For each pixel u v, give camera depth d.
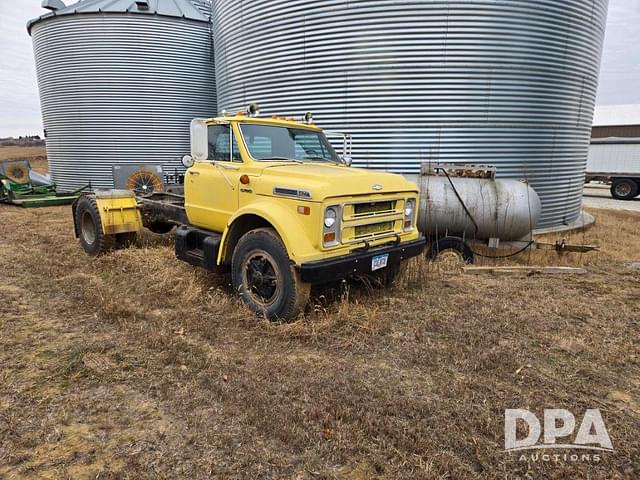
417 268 5.71
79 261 6.43
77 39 14.73
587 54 9.27
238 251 4.56
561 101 9.00
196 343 3.80
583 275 6.25
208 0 17.72
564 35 8.67
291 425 2.67
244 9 9.83
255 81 9.91
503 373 3.36
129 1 15.70
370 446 2.51
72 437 2.58
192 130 5.08
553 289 5.49
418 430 2.65
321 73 8.87
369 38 8.38
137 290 5.08
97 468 2.33
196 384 3.15
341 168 4.86
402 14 8.14
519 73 8.41
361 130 8.75
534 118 8.73
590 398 3.05
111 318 4.28
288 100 9.38
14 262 6.37
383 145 8.67
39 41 15.59
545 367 3.49
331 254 4.09
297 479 2.26
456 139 8.46
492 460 2.41
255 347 3.78
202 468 2.33
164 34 15.06
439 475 2.28
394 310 4.59
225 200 4.95
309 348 3.79
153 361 3.46
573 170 9.80
